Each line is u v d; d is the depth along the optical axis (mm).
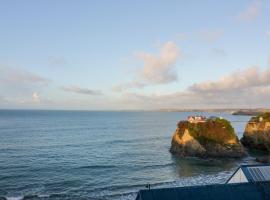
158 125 184500
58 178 51750
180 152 72750
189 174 55219
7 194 42406
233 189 25484
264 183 26594
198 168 59938
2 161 64875
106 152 79250
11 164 61969
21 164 62125
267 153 76188
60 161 66125
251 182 26625
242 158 68625
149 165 62844
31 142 95188
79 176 53469
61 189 45438
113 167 60875
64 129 144875
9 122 185375
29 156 71125
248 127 83250
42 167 59750
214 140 69500
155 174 55500
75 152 78375
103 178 52375
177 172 56906
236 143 69938
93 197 41750
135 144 95688
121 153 77750
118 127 164875
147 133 132500
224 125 71438
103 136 117750
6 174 53656
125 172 56969
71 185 47688
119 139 108625
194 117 79062
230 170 57875
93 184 48500
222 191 25219
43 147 85500
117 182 49938
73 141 100500
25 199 40469
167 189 24797
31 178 51312
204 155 68750
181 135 73812
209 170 58125
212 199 24484
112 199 40906
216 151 68625
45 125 167000
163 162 65625
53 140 101875
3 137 107125
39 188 45656
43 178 51531
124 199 40938
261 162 63500
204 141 69688
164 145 93750
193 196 24500
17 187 45906
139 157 71812
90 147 87812
